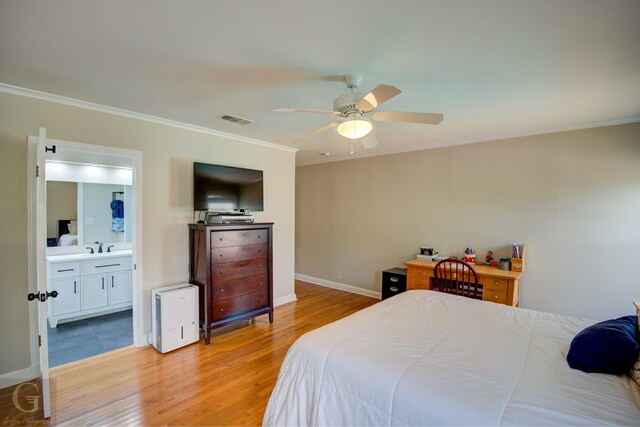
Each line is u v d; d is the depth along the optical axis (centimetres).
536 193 357
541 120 316
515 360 159
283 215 470
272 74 215
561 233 342
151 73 215
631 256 305
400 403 135
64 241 407
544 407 121
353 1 138
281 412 172
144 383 250
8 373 245
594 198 323
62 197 405
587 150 327
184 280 351
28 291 253
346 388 153
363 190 521
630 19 148
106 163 424
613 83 224
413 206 461
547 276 350
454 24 156
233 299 349
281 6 142
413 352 167
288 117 316
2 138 240
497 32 162
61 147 267
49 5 141
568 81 222
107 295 405
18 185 247
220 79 224
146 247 321
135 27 160
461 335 191
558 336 190
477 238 401
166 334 303
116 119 298
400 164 475
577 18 149
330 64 200
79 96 259
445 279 360
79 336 342
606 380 142
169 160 337
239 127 356
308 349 176
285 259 475
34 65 203
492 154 388
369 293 514
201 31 164
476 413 120
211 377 260
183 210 349
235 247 349
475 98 256
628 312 307
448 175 426
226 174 371
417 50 182
